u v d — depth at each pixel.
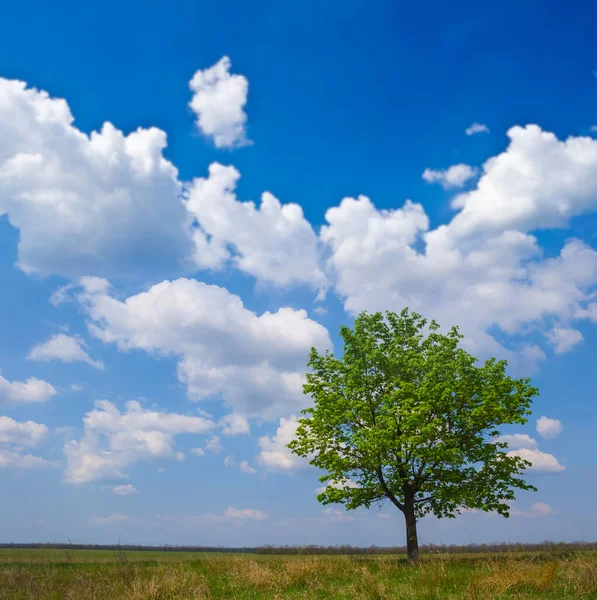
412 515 24.88
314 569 15.88
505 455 24.77
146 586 13.09
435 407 24.44
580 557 14.64
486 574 12.79
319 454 26.62
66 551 20.64
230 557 20.28
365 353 27.66
